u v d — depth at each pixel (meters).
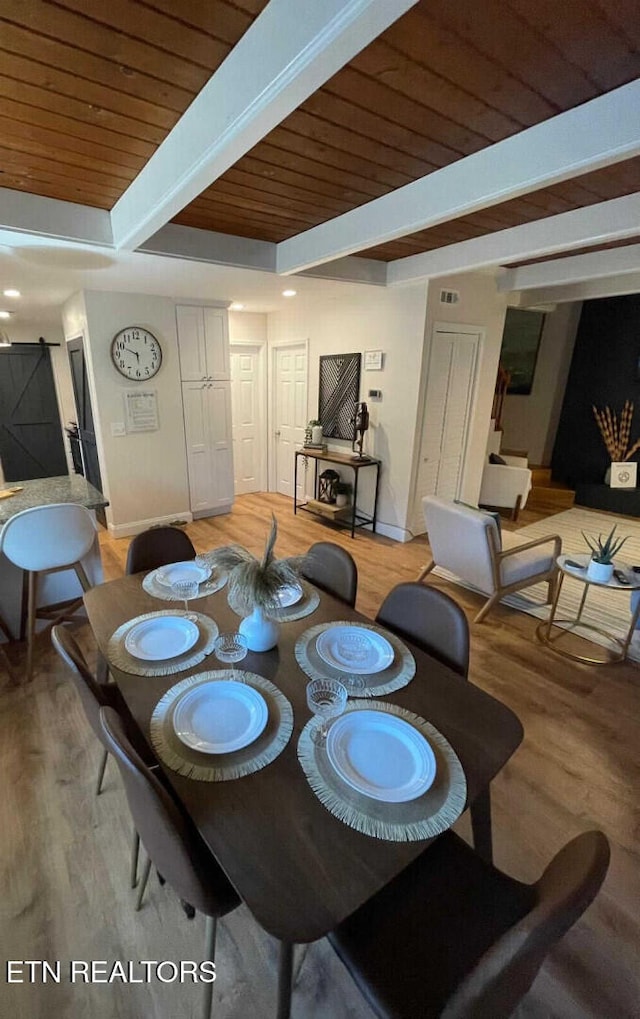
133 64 1.33
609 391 5.79
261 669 1.39
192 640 1.52
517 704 2.27
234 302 4.83
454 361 4.33
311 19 1.03
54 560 2.37
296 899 0.78
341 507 4.87
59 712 2.14
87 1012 1.16
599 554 2.70
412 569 3.91
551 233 2.71
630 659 2.65
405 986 0.86
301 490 5.85
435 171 2.13
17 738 1.99
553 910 0.69
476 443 4.84
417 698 1.27
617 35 1.23
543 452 6.82
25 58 1.29
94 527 2.59
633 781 1.84
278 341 5.62
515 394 6.94
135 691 1.29
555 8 1.14
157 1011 1.16
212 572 2.03
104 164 1.98
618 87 1.49
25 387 6.40
